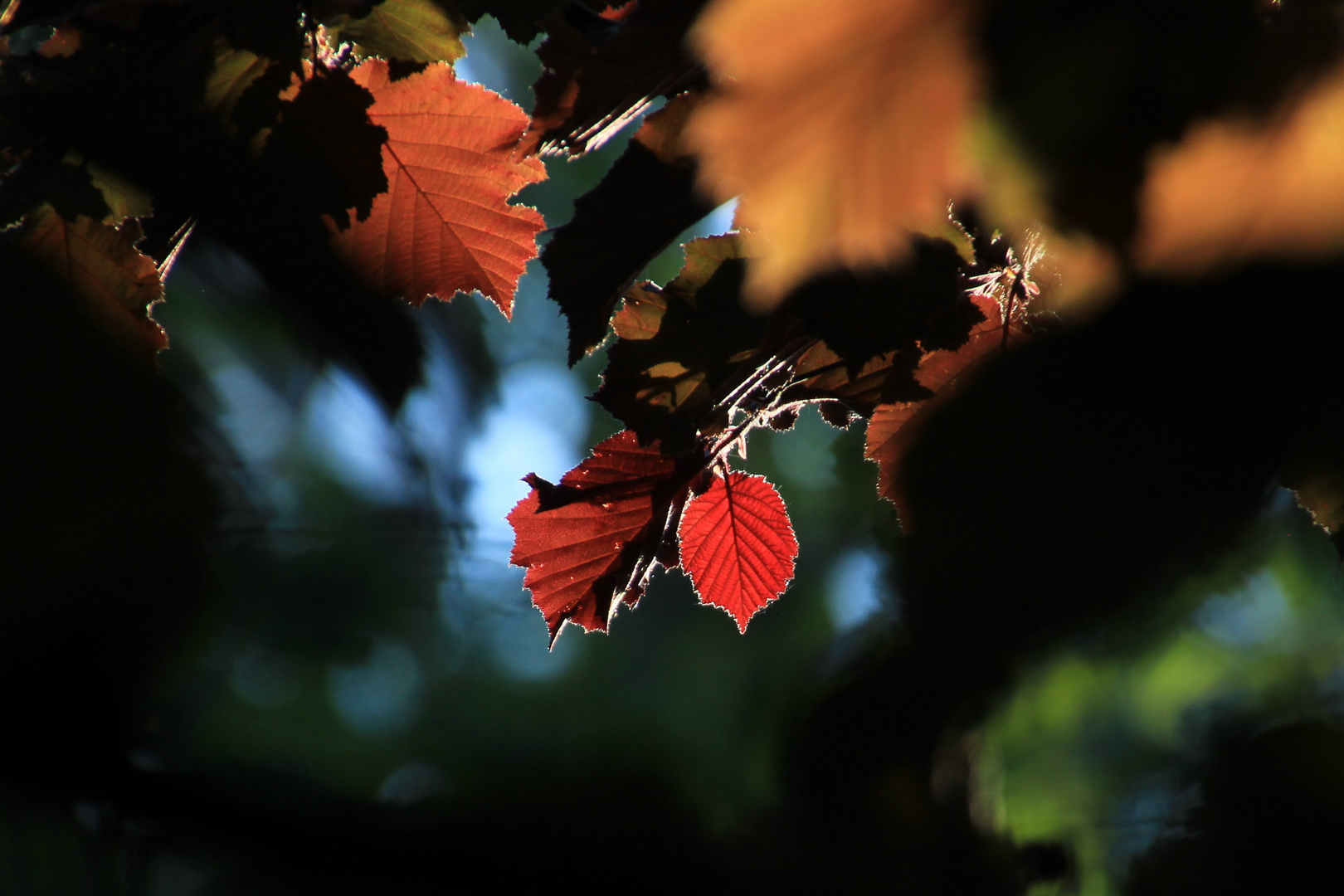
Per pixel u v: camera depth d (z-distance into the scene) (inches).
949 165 19.5
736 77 18.2
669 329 50.9
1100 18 20.4
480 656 154.9
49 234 50.8
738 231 50.4
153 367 23.7
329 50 51.8
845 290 49.3
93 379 22.3
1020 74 19.6
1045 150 20.2
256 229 40.7
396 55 51.4
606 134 52.1
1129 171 20.7
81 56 51.1
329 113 51.4
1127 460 20.9
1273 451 20.3
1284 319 20.3
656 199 50.4
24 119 50.4
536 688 165.8
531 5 50.8
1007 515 21.5
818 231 18.4
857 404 51.2
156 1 51.2
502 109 52.4
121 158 50.4
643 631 167.9
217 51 51.1
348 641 78.6
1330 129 20.3
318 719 129.3
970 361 50.7
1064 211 21.0
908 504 23.2
